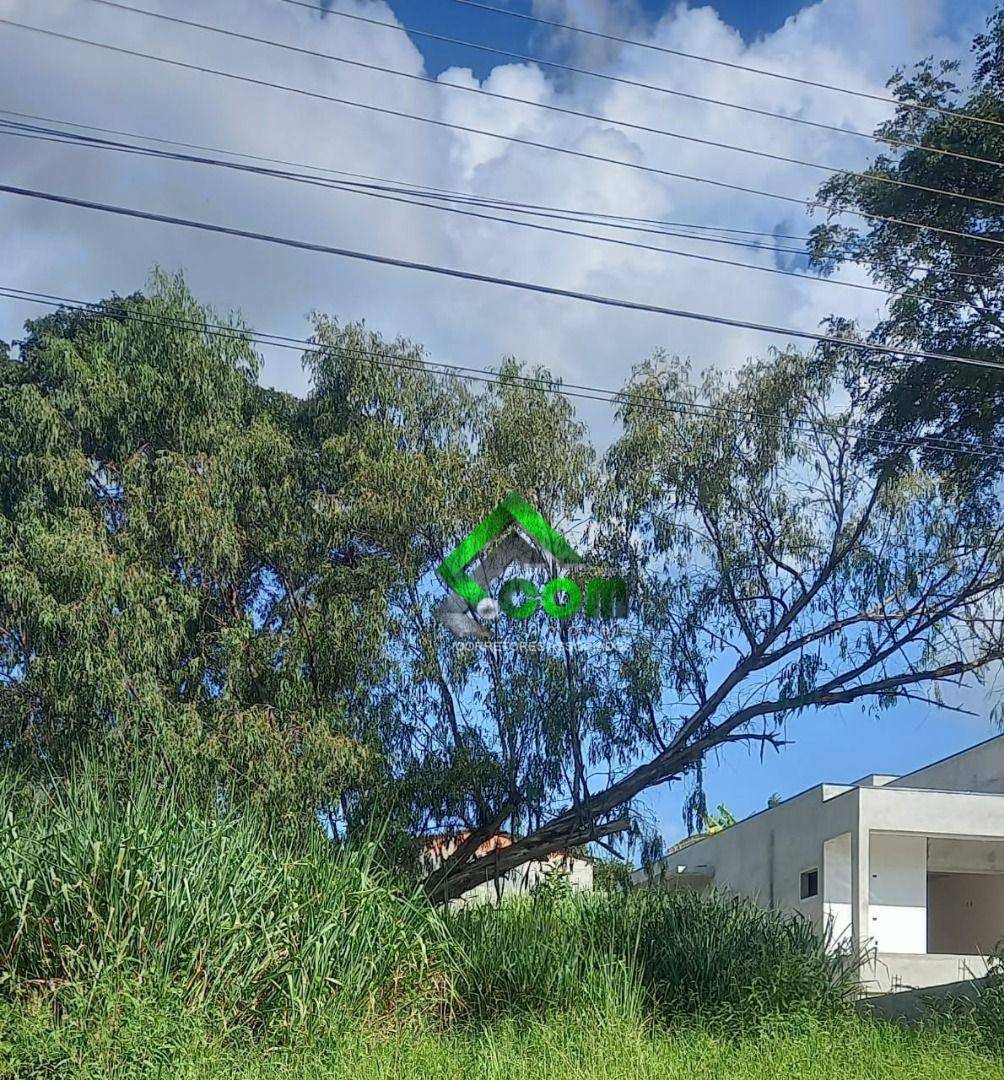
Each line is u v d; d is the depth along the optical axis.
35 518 16.83
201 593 17.88
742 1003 15.28
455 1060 11.45
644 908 17.09
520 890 18.80
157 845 11.49
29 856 11.34
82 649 16.09
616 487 19.33
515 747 18.67
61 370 17.75
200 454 17.86
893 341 18.19
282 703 17.20
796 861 26.39
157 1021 10.07
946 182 17.75
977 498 18.66
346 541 18.28
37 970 10.88
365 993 12.55
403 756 18.25
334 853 14.10
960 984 16.67
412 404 19.08
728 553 19.41
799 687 19.25
